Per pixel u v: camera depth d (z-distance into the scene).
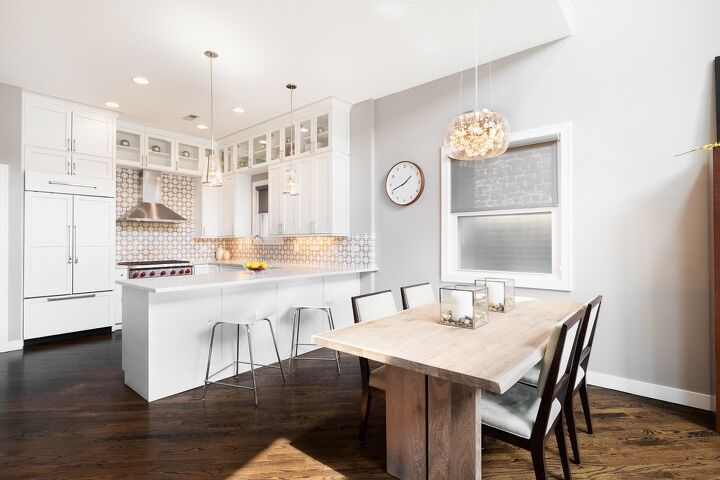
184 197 6.17
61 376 3.16
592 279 2.89
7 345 3.90
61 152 4.31
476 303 1.89
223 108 4.57
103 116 4.65
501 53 3.27
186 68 3.51
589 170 2.89
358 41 3.07
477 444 1.50
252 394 2.79
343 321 4.23
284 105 4.48
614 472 1.84
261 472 1.85
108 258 4.70
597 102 2.86
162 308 2.73
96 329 4.64
